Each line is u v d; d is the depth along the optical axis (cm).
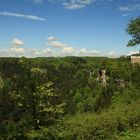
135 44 4238
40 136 1591
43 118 2411
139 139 1728
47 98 2664
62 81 9938
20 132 1638
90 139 1630
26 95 2581
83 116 2044
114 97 4266
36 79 2733
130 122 1973
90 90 8412
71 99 8175
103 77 7694
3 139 1498
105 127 1777
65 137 1590
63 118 2466
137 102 2836
